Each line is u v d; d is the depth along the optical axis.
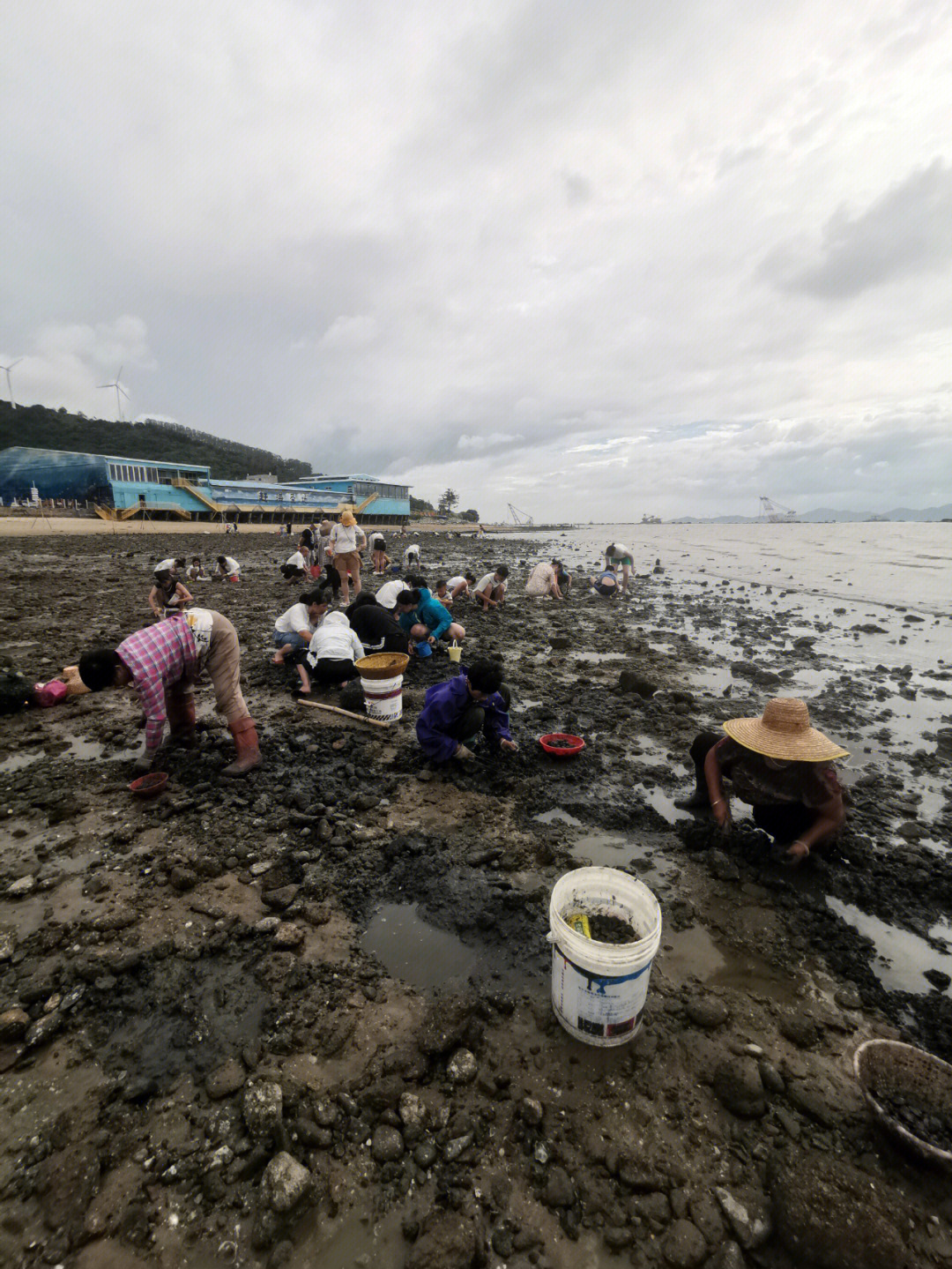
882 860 3.83
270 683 7.13
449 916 3.21
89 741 5.39
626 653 9.18
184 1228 1.82
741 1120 2.17
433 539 49.56
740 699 6.97
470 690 4.73
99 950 2.93
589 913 2.75
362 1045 2.44
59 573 17.70
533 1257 1.77
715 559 26.81
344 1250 1.78
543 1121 2.15
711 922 3.21
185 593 11.12
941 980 2.86
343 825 4.03
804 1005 2.69
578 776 4.87
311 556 17.61
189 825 4.01
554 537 60.72
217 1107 2.18
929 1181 1.95
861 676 8.04
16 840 3.86
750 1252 1.79
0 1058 2.36
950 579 18.59
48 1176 1.93
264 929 3.06
